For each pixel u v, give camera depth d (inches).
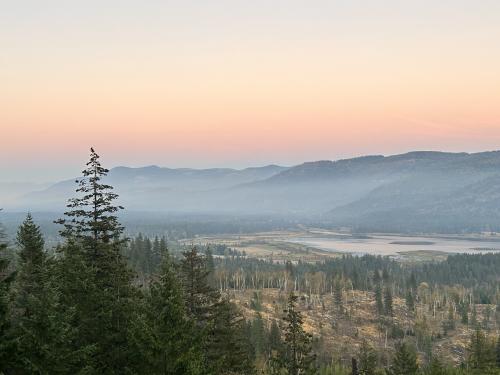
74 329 979.9
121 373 1155.3
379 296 7367.1
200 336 1120.8
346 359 5462.6
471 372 3393.2
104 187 1349.7
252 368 1973.4
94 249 1359.5
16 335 911.7
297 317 1961.1
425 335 5940.0
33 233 1584.6
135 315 1141.7
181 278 1590.8
